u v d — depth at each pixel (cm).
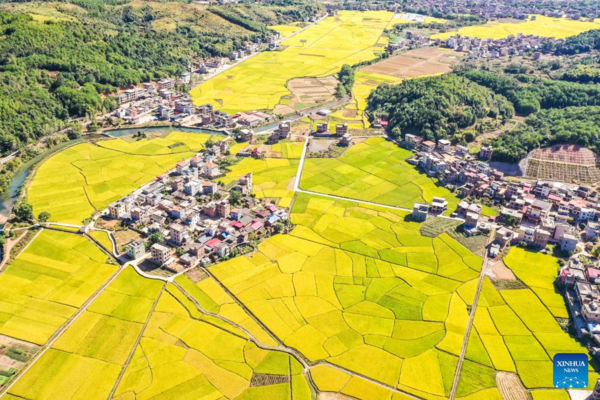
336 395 18300
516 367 19488
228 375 19000
